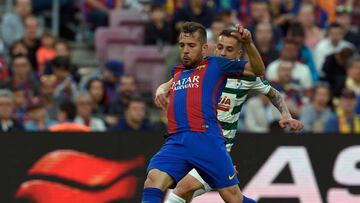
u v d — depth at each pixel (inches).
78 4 2219.5
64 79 1803.6
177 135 1051.3
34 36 1953.7
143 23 2133.4
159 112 1882.4
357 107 1696.6
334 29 1939.0
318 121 1690.5
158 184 1029.8
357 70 1820.9
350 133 1472.7
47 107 1750.7
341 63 1860.2
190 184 1112.2
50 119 1737.2
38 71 1941.4
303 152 1464.1
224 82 1056.2
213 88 1048.8
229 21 1990.7
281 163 1459.2
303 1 2225.6
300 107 1722.4
